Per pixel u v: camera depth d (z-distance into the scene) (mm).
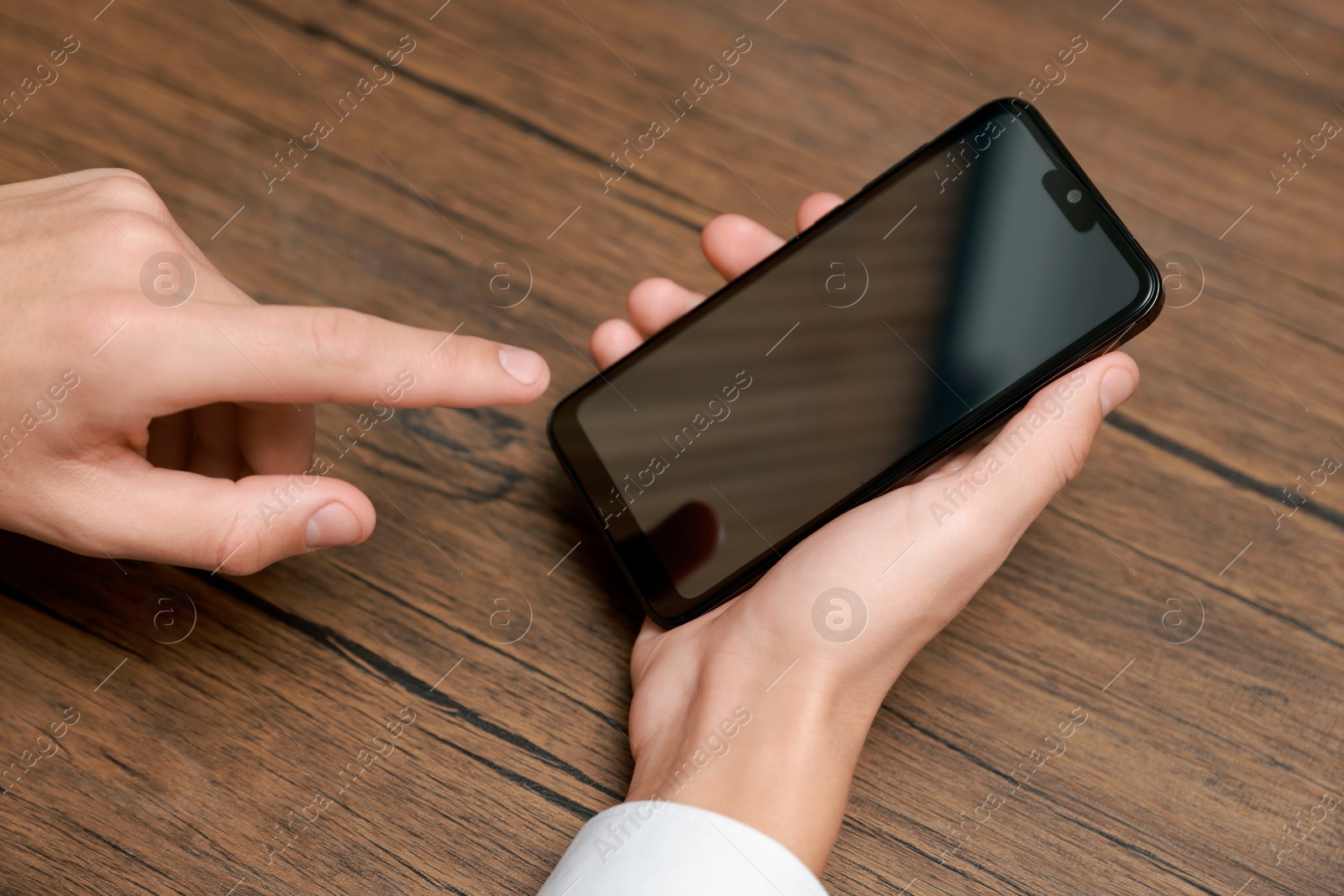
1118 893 462
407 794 468
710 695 450
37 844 463
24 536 482
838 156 533
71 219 449
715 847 428
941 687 478
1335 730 475
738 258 507
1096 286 463
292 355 436
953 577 447
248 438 476
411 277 517
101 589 480
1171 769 471
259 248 518
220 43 539
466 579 488
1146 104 535
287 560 485
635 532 474
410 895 461
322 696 476
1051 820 468
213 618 480
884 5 546
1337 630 484
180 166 526
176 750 470
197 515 441
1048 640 482
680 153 532
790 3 546
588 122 535
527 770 471
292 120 532
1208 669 480
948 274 476
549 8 546
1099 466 498
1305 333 510
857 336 479
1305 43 540
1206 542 491
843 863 463
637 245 522
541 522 494
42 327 432
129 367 431
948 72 540
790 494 471
